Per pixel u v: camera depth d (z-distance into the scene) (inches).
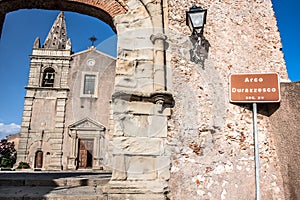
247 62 180.7
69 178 202.2
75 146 634.2
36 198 126.6
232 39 182.7
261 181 156.1
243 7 195.8
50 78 791.1
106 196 129.6
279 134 161.2
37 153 729.0
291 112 153.8
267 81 163.8
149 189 131.3
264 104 172.9
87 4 169.3
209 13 184.2
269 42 192.4
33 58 804.0
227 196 147.9
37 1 170.1
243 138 162.6
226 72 173.2
